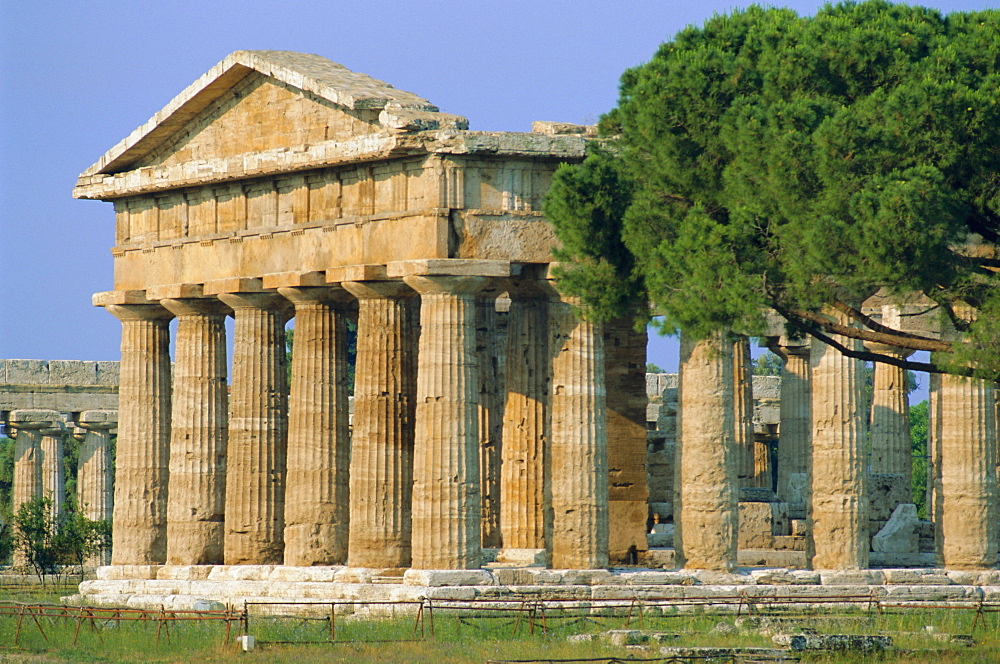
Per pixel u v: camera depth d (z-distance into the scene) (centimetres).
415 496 15550
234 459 17262
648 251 14312
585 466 15712
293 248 16725
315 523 16675
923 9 14575
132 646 13788
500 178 15662
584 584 15475
